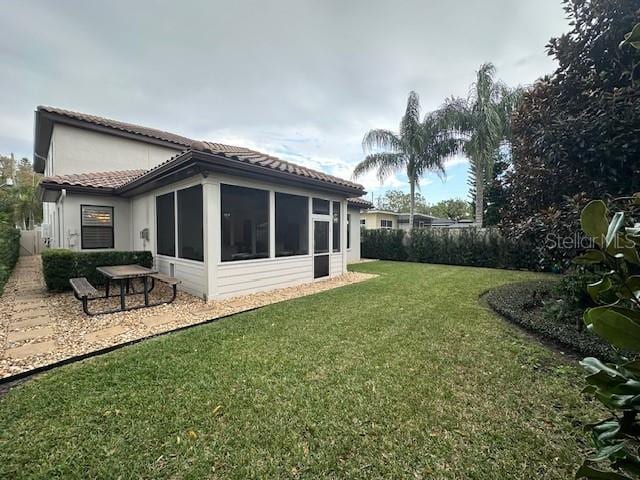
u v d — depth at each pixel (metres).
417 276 9.66
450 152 14.88
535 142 4.84
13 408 2.50
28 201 23.86
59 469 1.89
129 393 2.72
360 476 1.85
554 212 4.49
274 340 3.98
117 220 9.82
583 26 4.39
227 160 5.88
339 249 10.05
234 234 6.68
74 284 5.59
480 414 2.43
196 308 5.71
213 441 2.13
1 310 5.53
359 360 3.38
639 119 3.55
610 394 1.08
